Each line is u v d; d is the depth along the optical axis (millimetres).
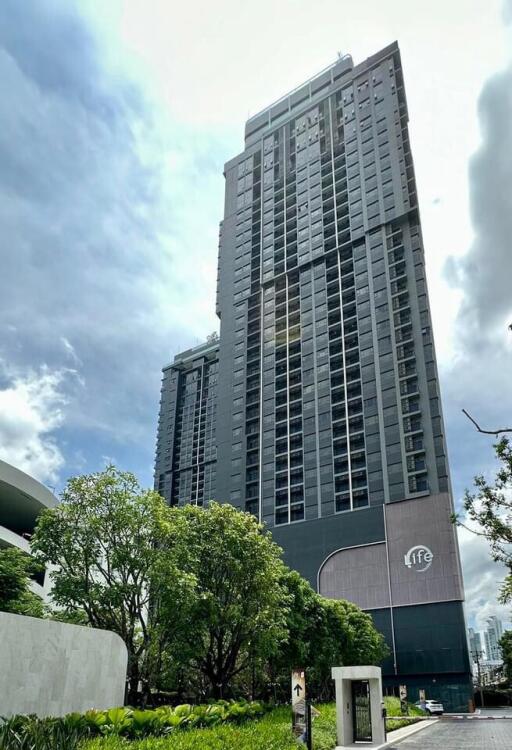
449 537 72375
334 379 92000
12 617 17266
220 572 31531
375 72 112312
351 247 100062
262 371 101562
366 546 77312
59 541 27422
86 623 28594
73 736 13672
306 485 86250
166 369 161500
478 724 41688
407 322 87812
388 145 102750
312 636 43750
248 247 117062
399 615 71812
